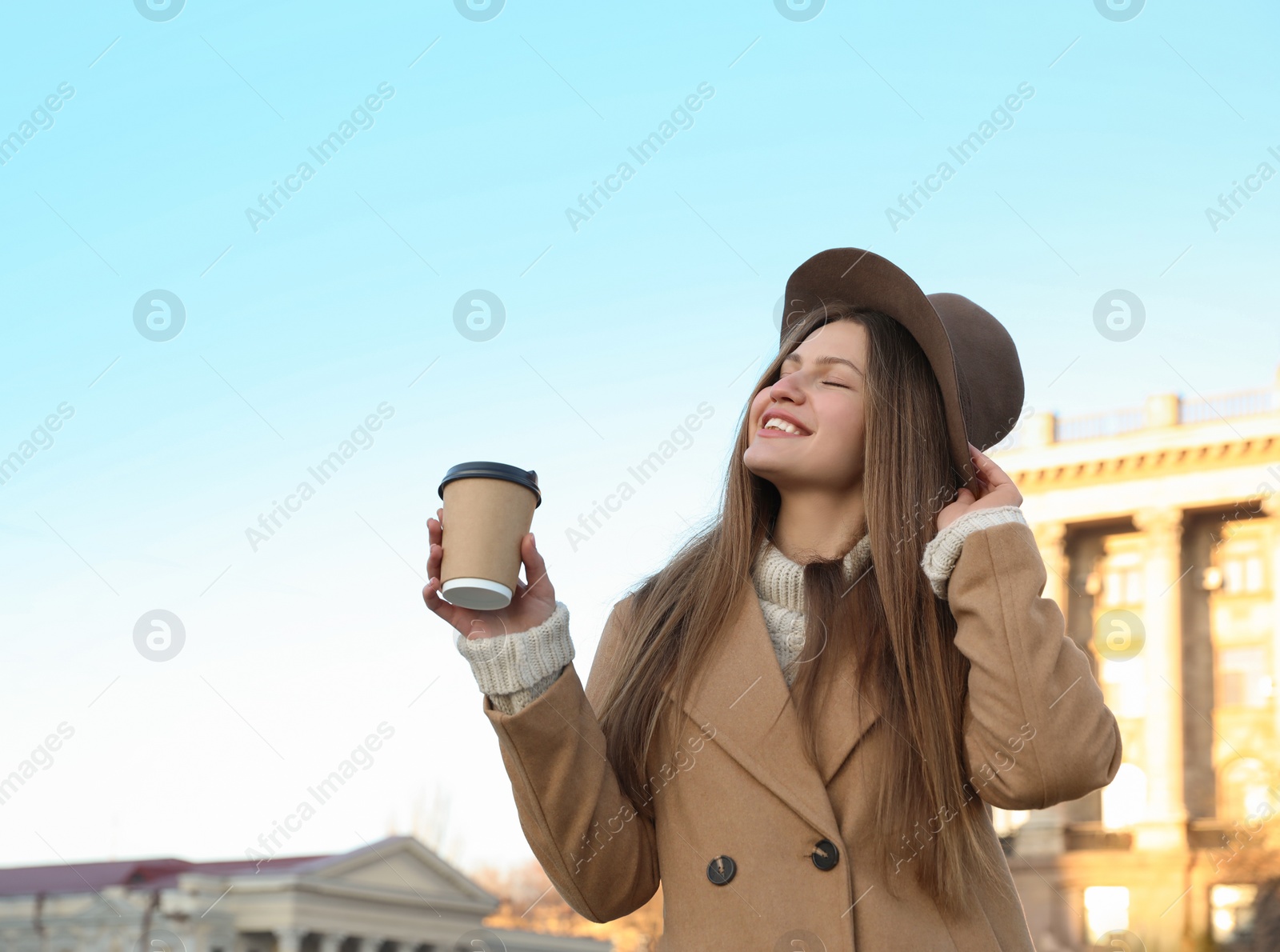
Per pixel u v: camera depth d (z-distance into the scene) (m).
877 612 1.75
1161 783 30.84
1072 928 28.94
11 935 32.56
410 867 28.98
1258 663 31.52
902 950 1.56
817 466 1.84
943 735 1.69
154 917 32.12
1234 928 27.88
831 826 1.60
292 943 32.38
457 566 1.60
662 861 1.71
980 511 1.77
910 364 1.91
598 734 1.71
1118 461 33.66
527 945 25.86
